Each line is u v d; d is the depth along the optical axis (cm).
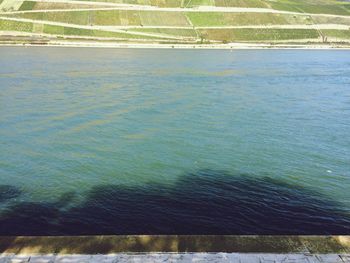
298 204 1564
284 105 3406
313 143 2381
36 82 4300
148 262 902
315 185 1762
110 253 932
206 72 5388
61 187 1716
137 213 1467
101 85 4156
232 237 995
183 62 6612
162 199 1591
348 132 2622
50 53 7775
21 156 2108
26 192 1659
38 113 2988
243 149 2259
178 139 2427
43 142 2341
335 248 957
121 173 1888
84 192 1662
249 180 1809
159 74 5084
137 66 5912
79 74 4944
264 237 995
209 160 2077
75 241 975
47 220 1405
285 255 928
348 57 8075
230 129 2659
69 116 2912
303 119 2952
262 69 5825
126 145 2300
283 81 4694
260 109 3244
